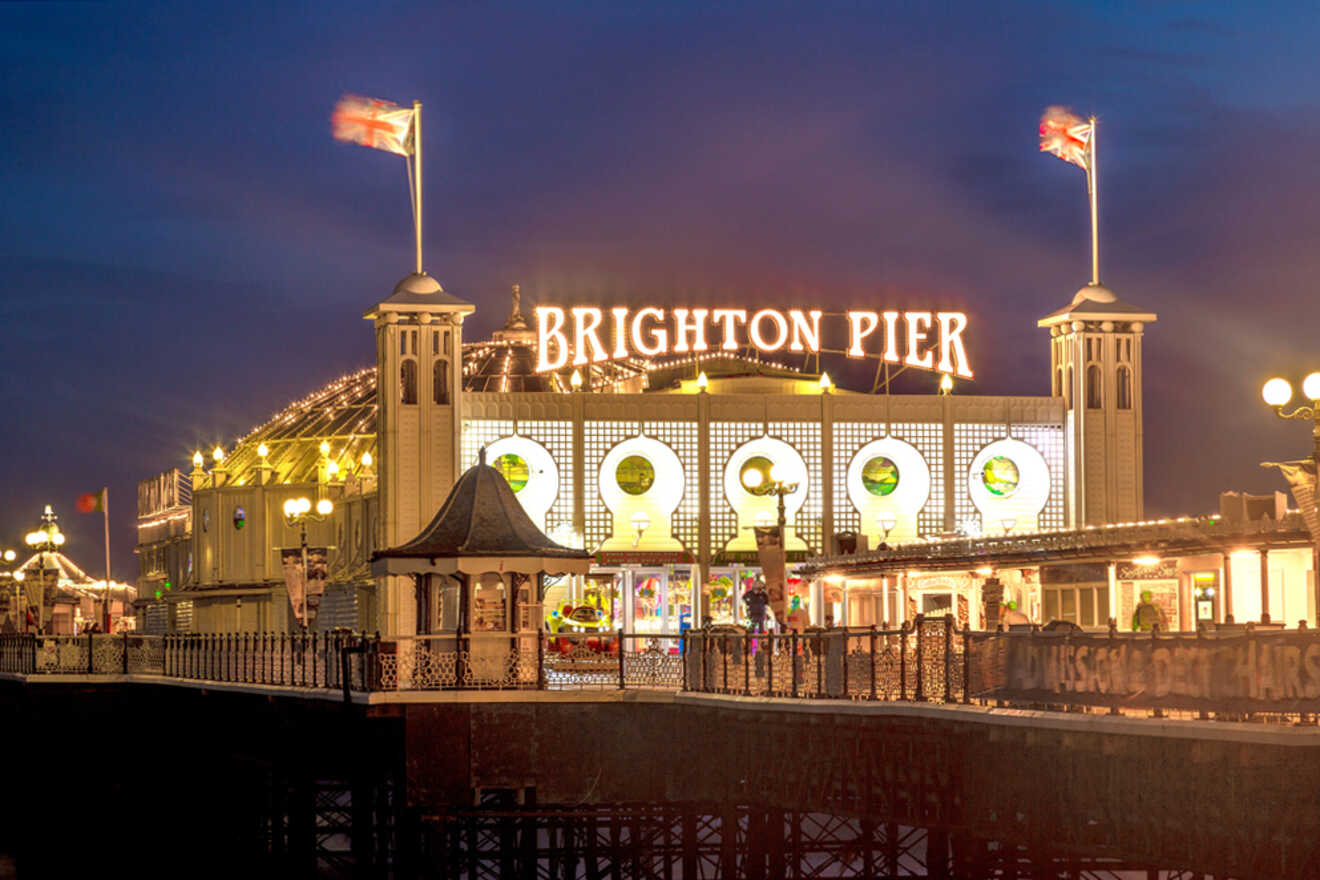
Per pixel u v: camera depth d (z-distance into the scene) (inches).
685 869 1740.9
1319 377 1103.0
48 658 2778.1
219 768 2506.2
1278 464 1110.4
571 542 2502.5
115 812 2874.0
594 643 1888.5
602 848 1843.0
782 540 1827.0
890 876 1744.6
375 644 1681.8
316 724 2026.3
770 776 1467.8
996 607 1674.5
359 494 3179.1
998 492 2593.5
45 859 2768.2
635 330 2620.6
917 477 2588.6
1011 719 1144.8
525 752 1648.6
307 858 2094.0
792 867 1780.3
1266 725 954.1
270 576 3740.2
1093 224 2655.0
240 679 2199.8
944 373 2659.9
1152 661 1050.7
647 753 1637.6
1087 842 1106.7
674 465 2551.7
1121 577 1861.5
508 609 1784.0
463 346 3447.3
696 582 2529.5
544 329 2605.8
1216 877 1031.6
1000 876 1557.6
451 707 1654.8
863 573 2113.7
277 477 3831.2
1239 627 1053.2
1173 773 1034.1
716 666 1568.7
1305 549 1502.2
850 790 1362.0
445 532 1798.7
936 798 1264.8
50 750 2960.1
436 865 1644.9
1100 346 2583.7
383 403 2439.7
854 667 1373.0
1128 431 2568.9
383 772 1862.7
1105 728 1053.8
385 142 2507.4
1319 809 943.0
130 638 2709.2
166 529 4510.3
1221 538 1561.3
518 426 2518.5
